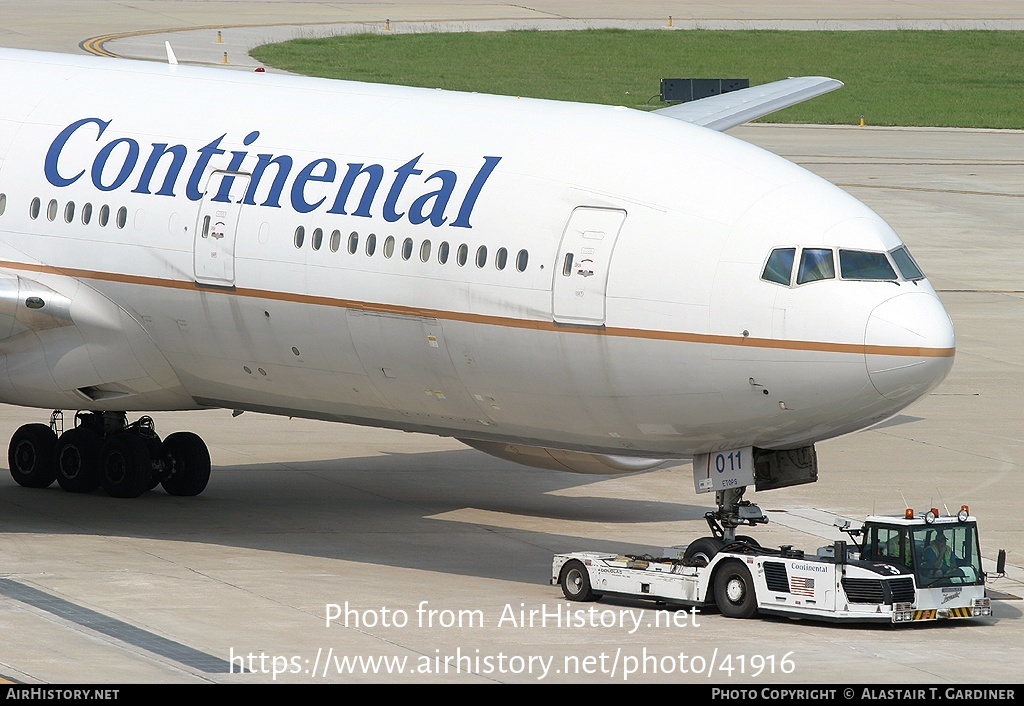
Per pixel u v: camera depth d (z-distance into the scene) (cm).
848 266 7988
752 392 8094
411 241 8831
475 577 9150
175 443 11350
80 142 10225
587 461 10181
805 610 8019
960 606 8169
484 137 9088
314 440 13500
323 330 9175
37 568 8938
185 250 9556
